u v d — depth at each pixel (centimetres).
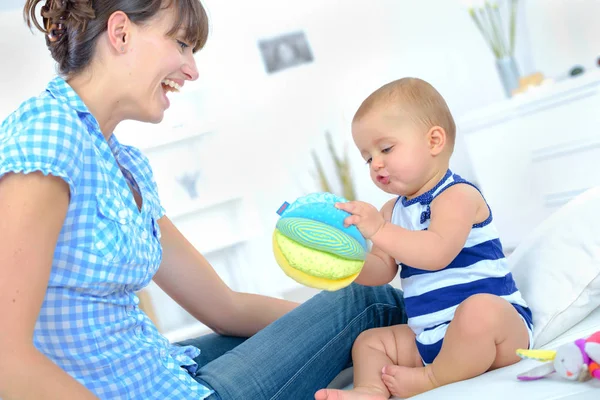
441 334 142
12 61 436
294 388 147
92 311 121
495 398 114
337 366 158
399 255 137
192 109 468
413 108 146
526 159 380
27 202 105
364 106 151
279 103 491
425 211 147
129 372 125
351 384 166
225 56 480
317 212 133
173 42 132
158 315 400
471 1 492
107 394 123
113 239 120
